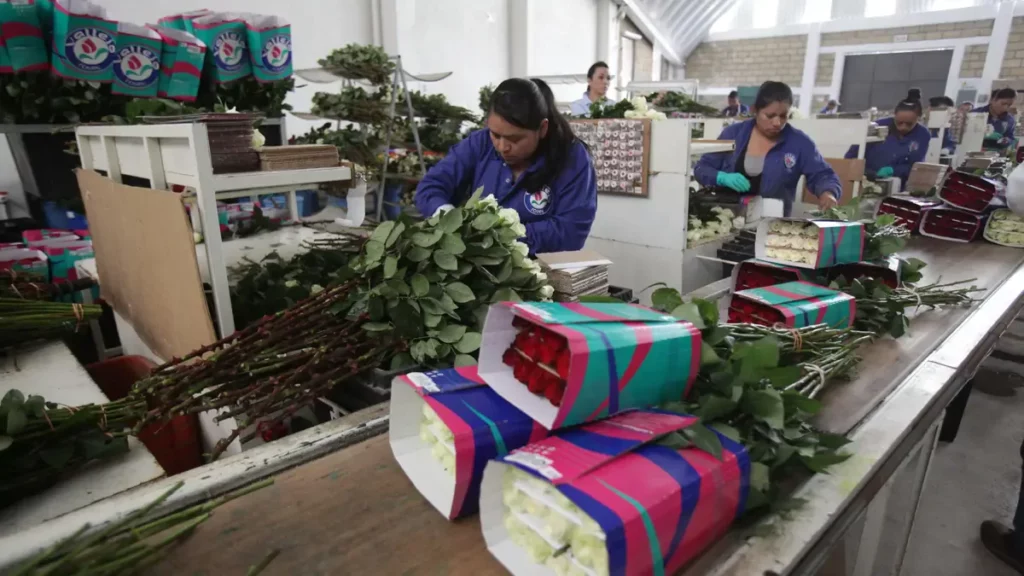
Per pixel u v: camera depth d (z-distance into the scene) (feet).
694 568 2.59
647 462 2.57
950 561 7.33
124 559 2.51
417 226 4.76
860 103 34.88
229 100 10.61
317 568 2.62
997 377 12.19
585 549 2.32
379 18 20.18
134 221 5.73
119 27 8.75
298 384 4.23
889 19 32.42
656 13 32.68
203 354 4.74
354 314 4.72
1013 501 8.40
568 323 2.88
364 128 13.57
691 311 3.57
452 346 4.39
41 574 2.43
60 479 3.82
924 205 9.25
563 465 2.46
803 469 3.32
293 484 3.20
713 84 39.17
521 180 6.90
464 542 2.77
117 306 7.29
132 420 4.21
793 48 35.68
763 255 6.14
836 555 3.88
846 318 4.94
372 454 3.47
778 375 3.30
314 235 8.84
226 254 7.79
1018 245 8.54
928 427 4.30
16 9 8.03
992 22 29.78
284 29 10.68
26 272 7.12
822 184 10.65
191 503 3.06
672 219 10.68
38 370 5.36
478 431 2.79
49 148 9.41
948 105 22.04
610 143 11.26
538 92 6.23
